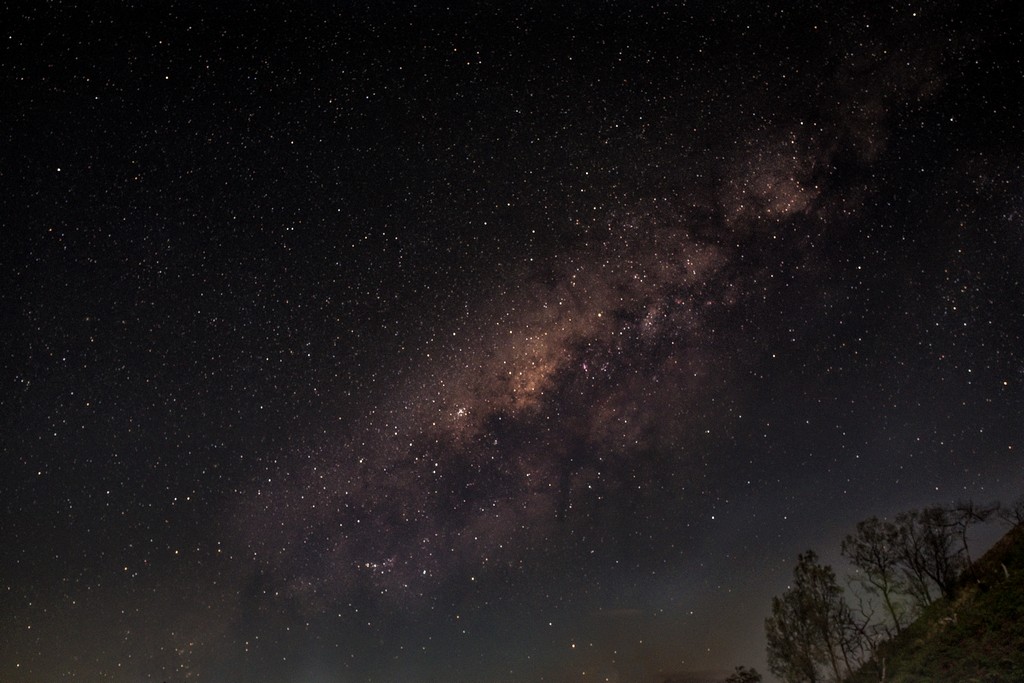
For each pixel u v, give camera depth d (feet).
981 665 75.77
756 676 90.38
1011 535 93.97
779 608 91.81
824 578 91.20
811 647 88.69
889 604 92.99
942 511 97.50
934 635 85.51
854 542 97.35
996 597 85.51
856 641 88.94
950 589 92.38
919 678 78.18
